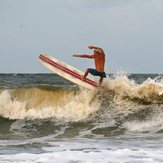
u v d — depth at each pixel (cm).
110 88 6400
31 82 13700
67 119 6222
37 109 6575
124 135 5147
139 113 5950
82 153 3853
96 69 6047
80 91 6538
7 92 6900
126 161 3531
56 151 3984
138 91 6231
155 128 5472
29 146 4294
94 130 5591
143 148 4122
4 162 3500
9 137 5178
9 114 6650
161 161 3528
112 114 6069
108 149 4078
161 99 6100
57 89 6700
